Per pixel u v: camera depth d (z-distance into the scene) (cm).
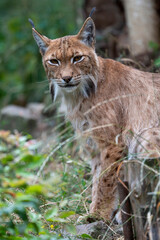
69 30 1906
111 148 940
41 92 1694
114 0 1711
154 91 927
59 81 951
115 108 948
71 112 989
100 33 1703
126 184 778
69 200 977
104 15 1723
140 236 743
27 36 2095
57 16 2072
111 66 987
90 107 955
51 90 1016
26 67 2077
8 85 2116
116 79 970
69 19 2123
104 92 955
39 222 782
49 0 2345
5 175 721
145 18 1512
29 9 2409
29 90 1981
